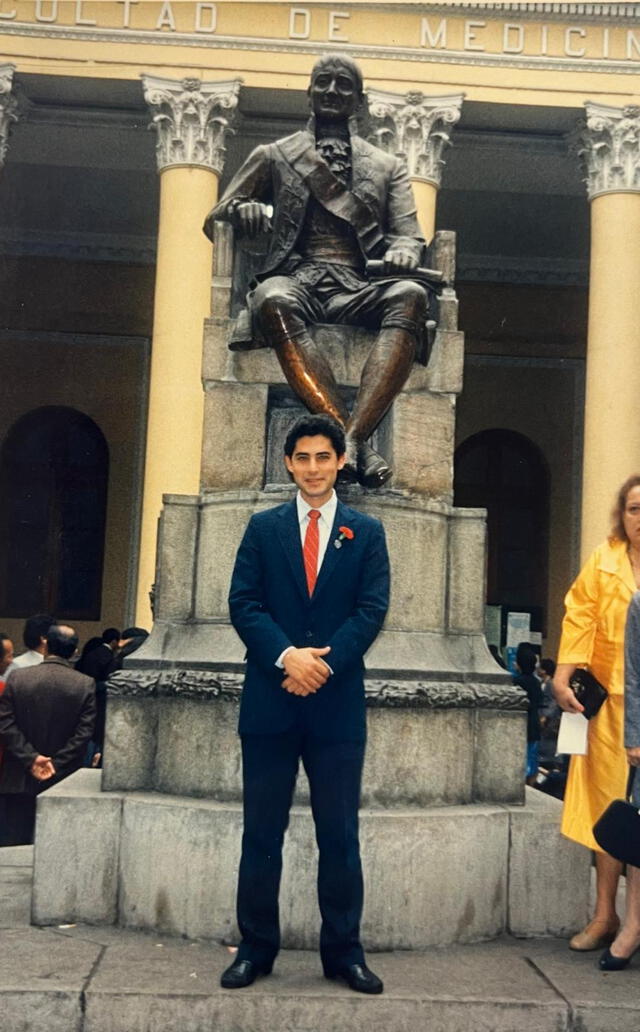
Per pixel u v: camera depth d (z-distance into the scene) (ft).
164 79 60.13
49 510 81.66
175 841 15.80
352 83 19.49
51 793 16.75
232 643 17.26
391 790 16.40
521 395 83.92
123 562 80.69
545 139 67.77
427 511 17.93
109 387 82.33
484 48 62.13
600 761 16.39
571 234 81.41
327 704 13.35
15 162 74.54
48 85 62.28
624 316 60.54
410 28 61.82
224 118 60.39
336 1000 13.16
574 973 14.76
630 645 15.52
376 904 15.49
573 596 16.92
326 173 19.01
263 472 18.33
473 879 16.11
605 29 62.54
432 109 61.00
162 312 58.80
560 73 62.18
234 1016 13.08
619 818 13.57
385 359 17.51
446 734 16.89
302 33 61.36
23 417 82.07
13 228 81.76
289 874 15.42
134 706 17.16
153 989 13.30
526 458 83.97
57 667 24.58
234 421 18.42
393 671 16.83
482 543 18.30
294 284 18.15
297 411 19.42
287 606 13.53
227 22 61.16
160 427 57.82
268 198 19.76
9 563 81.05
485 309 84.02
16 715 24.14
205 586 17.83
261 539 13.71
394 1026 13.16
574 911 16.66
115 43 60.75
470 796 17.28
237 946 15.35
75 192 78.43
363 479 17.35
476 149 69.72
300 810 15.80
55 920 16.28
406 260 18.31
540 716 39.24
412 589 17.62
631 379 60.08
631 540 16.79
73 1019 13.10
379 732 16.43
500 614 71.41
